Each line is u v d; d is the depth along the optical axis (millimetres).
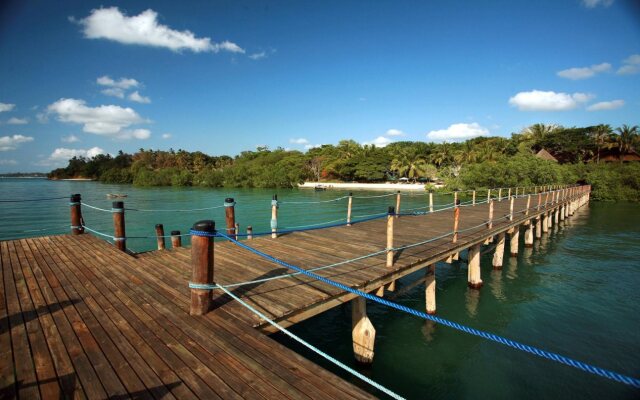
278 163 87250
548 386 6375
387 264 6668
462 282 11977
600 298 10539
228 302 4562
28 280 5156
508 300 10375
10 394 2625
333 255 7367
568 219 27047
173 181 80062
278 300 4781
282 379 2887
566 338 8141
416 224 12125
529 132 69000
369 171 76438
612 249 17000
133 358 3150
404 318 9070
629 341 8016
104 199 43500
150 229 22234
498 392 6203
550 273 13023
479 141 75875
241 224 23938
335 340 8055
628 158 55250
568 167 47281
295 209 33531
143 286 4973
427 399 6000
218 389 2752
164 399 2625
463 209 17703
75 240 7801
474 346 7711
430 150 78188
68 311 4109
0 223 23984
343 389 2762
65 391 2682
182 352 3270
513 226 13570
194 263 4066
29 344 3352
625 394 6168
